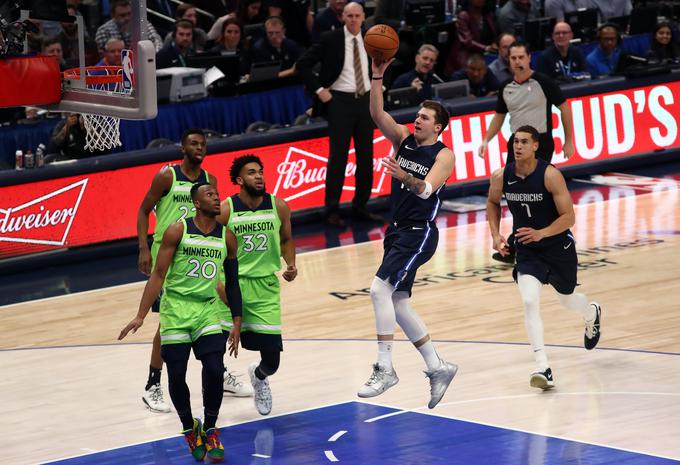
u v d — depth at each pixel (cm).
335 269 1883
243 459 1111
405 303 1213
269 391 1241
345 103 2114
